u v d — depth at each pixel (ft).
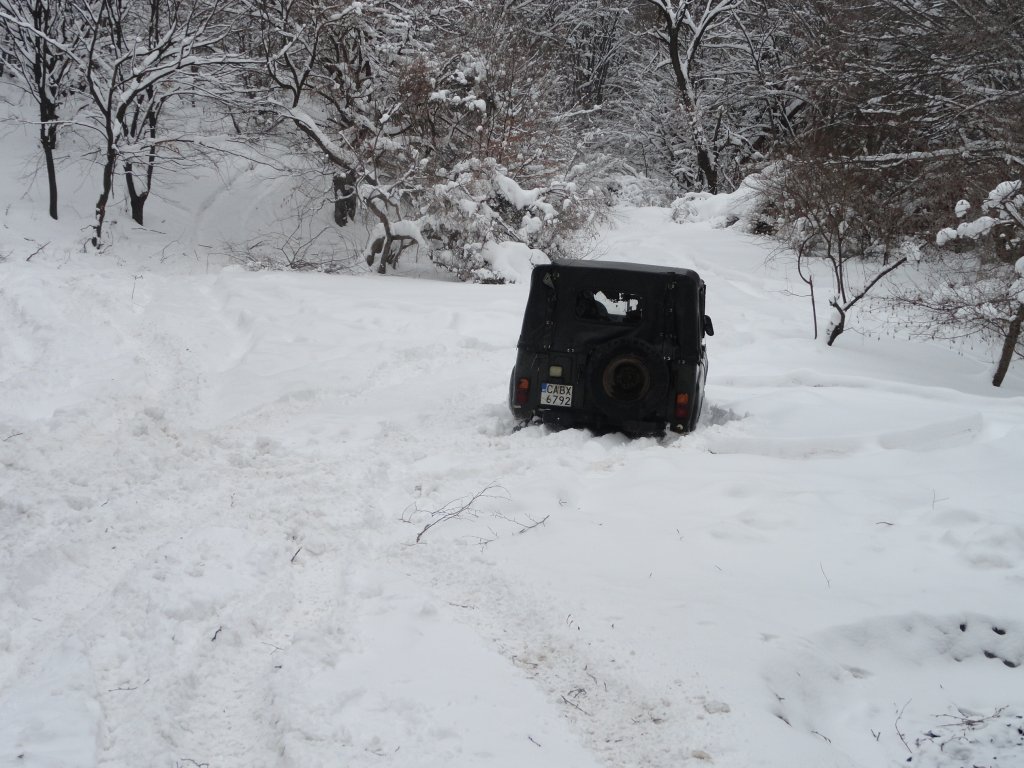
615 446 27.76
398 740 11.99
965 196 57.36
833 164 63.62
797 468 24.88
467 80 79.00
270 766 11.53
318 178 92.32
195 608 15.30
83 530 18.85
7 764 10.79
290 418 31.42
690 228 98.07
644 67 140.46
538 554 18.69
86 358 37.22
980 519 19.98
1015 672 14.84
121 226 79.97
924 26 75.77
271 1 79.87
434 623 15.65
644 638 15.01
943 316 52.70
